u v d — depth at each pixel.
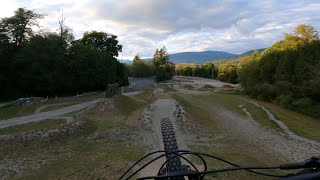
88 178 16.98
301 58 59.06
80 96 69.56
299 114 48.09
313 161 2.91
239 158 21.25
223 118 42.88
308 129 37.12
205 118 40.84
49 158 22.77
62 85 74.56
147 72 141.12
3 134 27.56
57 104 48.19
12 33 66.81
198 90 96.88
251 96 69.75
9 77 64.50
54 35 75.56
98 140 28.02
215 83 138.12
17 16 67.31
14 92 65.19
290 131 35.62
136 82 99.75
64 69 73.19
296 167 3.12
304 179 2.11
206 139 30.06
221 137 31.45
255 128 36.88
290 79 60.34
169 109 41.38
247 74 75.19
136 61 145.25
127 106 43.91
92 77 83.88
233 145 28.30
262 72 68.81
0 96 63.69
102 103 41.59
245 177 14.92
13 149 24.36
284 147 28.42
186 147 25.20
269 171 15.70
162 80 159.50
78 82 79.94
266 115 44.59
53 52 68.75
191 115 39.88
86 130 30.25
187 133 31.80
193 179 3.99
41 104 46.53
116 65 106.00
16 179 18.83
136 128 32.38
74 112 39.75
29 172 19.89
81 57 78.56
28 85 65.88
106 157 21.05
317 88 49.56
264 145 29.12
